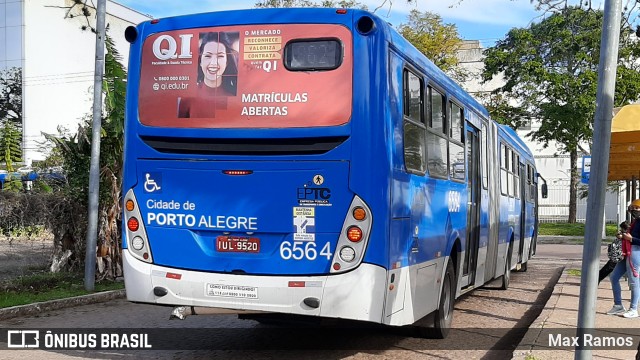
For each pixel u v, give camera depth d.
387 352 8.20
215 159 6.73
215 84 6.77
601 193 5.43
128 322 10.22
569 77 35.66
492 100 41.62
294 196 6.48
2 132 31.70
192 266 6.78
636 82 31.84
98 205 13.56
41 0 55.16
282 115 6.54
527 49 36.38
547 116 36.62
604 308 11.34
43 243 14.52
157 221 6.95
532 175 21.16
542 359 7.15
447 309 9.10
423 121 7.77
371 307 6.33
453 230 9.15
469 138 10.58
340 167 6.39
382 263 6.36
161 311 11.34
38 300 11.34
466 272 10.30
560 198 48.28
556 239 34.88
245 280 6.55
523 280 17.61
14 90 54.31
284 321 6.93
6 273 14.06
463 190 9.85
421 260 7.55
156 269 6.90
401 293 6.83
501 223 13.77
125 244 7.11
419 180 7.48
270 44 6.65
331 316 6.35
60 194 13.98
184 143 6.88
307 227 6.44
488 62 38.31
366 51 6.45
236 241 6.65
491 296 14.16
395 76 6.74
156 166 6.96
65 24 56.91
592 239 5.46
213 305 6.67
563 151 43.47
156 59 7.02
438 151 8.42
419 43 43.34
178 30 6.96
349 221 6.34
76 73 58.19
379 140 6.38
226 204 6.68
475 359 7.97
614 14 5.43
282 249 6.51
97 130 12.62
